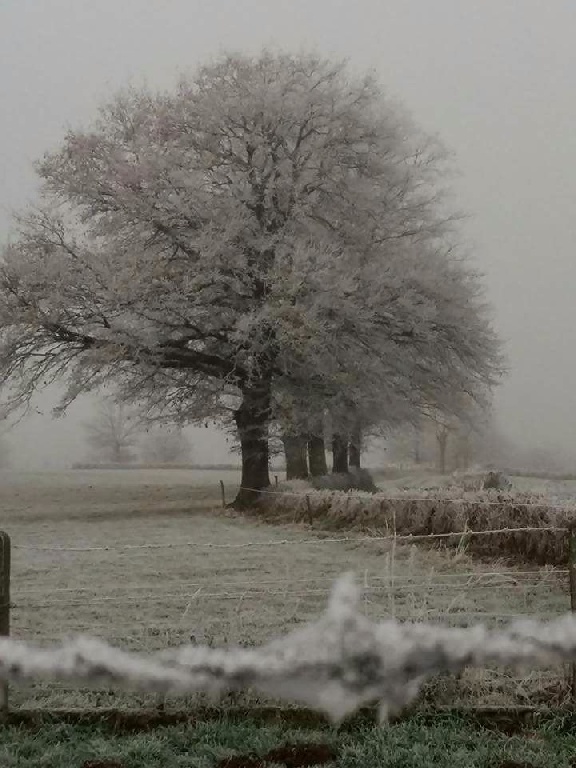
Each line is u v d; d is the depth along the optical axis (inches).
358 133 1019.3
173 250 1002.7
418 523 537.3
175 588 374.9
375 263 988.6
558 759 164.6
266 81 1010.7
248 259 967.0
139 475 1898.4
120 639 251.1
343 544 542.6
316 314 893.2
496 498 485.1
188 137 992.2
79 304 937.5
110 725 187.8
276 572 430.0
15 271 927.0
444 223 1114.1
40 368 954.7
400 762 163.8
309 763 168.2
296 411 950.4
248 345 949.8
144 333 928.9
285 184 967.6
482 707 185.8
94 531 732.0
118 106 1024.2
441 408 1175.0
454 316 1018.1
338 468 1222.3
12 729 185.2
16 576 431.2
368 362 965.2
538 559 419.2
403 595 324.8
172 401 1025.5
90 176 981.8
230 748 172.9
